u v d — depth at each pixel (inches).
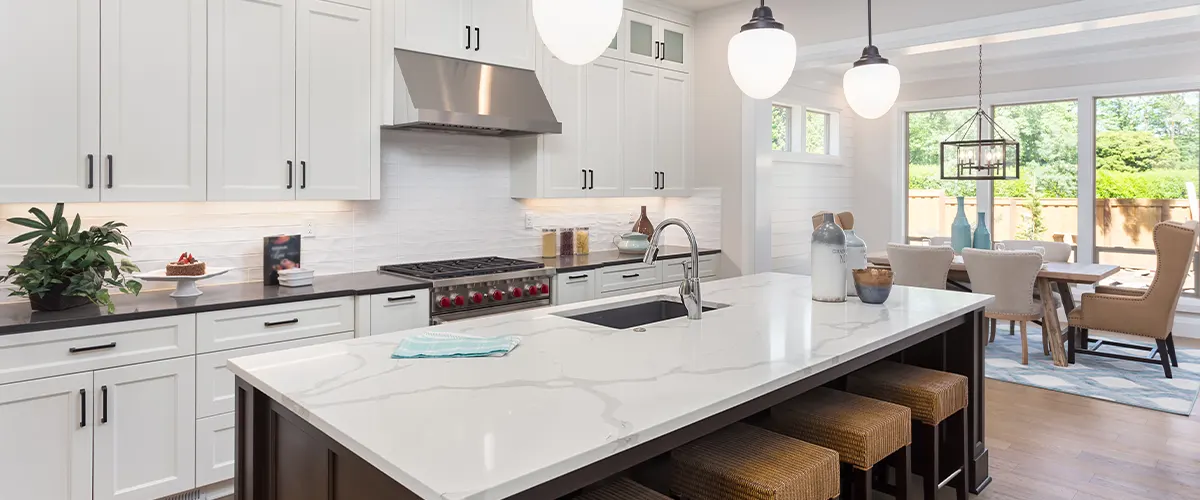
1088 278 194.4
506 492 44.4
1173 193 241.6
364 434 52.4
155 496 108.2
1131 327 192.1
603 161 189.2
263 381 66.9
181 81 118.4
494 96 155.8
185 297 118.4
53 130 106.3
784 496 68.1
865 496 83.7
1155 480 121.7
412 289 136.9
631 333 89.8
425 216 166.7
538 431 53.4
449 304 142.3
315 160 135.3
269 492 69.6
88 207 120.5
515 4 166.2
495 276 150.6
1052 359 209.8
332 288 129.3
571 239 192.5
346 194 140.2
